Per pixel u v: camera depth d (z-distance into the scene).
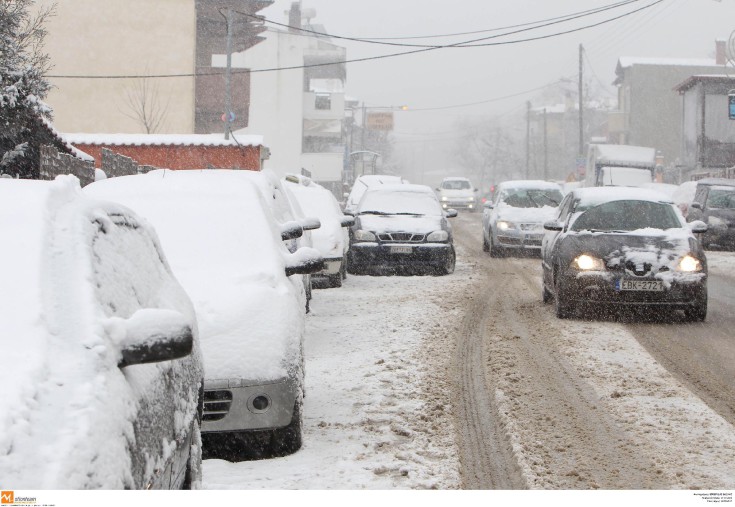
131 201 7.82
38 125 16.14
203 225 7.49
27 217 3.38
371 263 18.25
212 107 52.91
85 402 2.79
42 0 51.62
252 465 5.99
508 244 22.30
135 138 35.03
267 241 7.39
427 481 5.59
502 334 11.13
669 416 7.25
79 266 3.34
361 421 7.09
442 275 18.66
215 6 53.41
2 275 3.09
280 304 6.50
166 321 3.25
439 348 10.23
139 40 52.34
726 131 53.91
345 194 59.16
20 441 2.50
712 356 9.74
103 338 3.09
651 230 12.13
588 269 11.61
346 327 11.84
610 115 80.88
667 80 79.94
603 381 8.51
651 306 11.71
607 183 42.19
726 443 6.51
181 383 4.08
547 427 6.93
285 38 63.06
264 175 10.70
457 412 7.46
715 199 26.11
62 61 52.00
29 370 2.75
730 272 19.55
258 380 5.98
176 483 3.88
